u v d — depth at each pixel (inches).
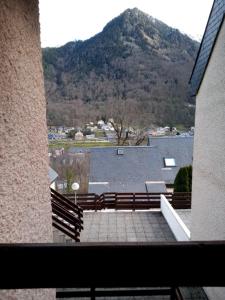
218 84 159.3
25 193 66.6
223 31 152.5
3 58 54.9
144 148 756.6
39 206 78.5
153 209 344.2
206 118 180.9
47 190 87.9
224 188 149.6
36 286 27.5
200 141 194.4
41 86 81.7
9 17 58.3
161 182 695.7
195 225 205.8
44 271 27.4
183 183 397.1
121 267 27.5
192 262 27.2
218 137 158.6
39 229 78.0
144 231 275.7
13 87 59.9
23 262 27.2
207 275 27.4
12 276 27.3
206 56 182.4
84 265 27.4
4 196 54.2
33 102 73.7
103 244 27.4
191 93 215.3
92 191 667.4
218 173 158.6
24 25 67.5
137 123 828.0
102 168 719.7
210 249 27.1
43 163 82.9
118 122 827.4
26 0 69.1
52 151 818.8
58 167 788.6
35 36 76.6
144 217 314.3
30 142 70.9
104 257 27.4
